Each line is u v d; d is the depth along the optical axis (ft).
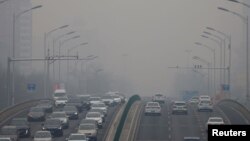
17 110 580.30
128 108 544.21
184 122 533.14
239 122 502.79
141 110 624.59
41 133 401.29
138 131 474.08
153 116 576.20
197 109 643.86
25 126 438.40
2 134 404.77
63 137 436.35
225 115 574.15
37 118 531.09
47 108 597.52
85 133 410.72
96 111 533.14
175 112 596.29
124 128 449.06
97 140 418.10
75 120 551.59
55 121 445.37
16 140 403.95
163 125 511.81
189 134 457.68
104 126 504.84
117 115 590.96
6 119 524.52
